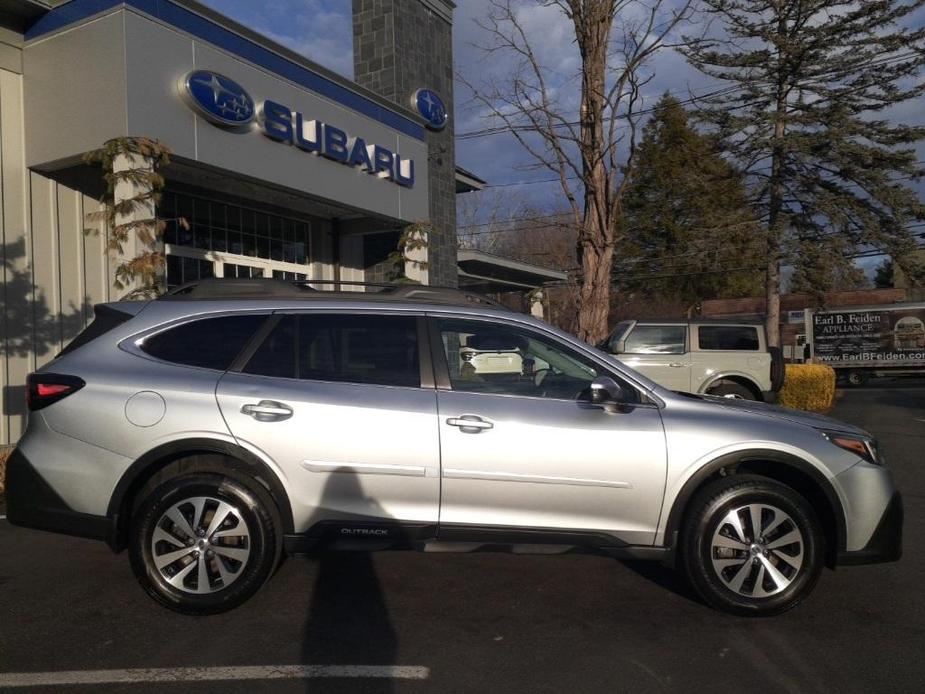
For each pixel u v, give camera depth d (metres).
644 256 39.16
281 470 4.36
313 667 3.79
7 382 8.74
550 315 33.50
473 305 4.88
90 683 3.61
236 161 9.66
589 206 11.59
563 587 5.00
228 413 4.37
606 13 11.08
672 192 37.75
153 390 4.40
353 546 4.46
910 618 4.49
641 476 4.44
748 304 38.53
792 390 15.59
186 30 8.99
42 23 8.76
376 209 12.35
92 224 9.65
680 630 4.29
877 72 27.19
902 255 28.17
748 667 3.83
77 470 4.36
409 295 4.89
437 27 15.02
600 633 4.25
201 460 4.55
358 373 4.57
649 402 4.63
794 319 31.80
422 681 3.66
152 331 4.60
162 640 4.10
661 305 41.94
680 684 3.65
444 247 14.91
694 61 27.38
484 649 4.03
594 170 11.47
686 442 4.46
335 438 4.38
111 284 9.85
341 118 11.55
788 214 28.39
